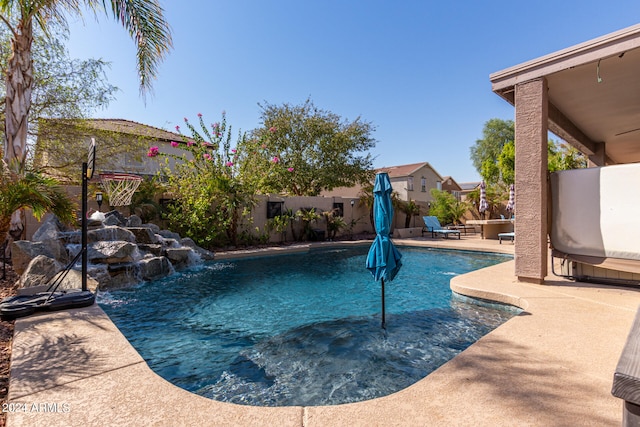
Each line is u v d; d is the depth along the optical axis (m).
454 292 5.15
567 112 6.86
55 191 5.36
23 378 2.15
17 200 4.66
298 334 3.83
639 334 0.93
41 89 8.95
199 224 10.47
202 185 10.74
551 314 3.50
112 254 6.28
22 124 6.03
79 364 2.36
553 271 5.30
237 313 4.72
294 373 2.84
